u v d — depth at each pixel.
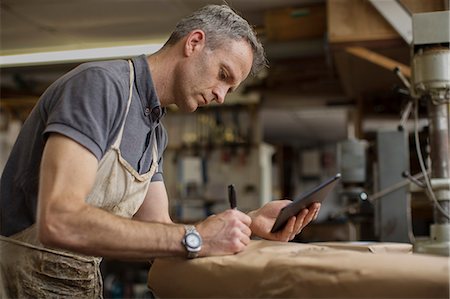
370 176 3.08
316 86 5.14
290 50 3.89
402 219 2.66
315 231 5.78
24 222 1.37
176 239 1.12
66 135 1.15
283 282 0.99
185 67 1.39
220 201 5.83
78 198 1.12
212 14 1.41
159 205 1.66
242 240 1.16
